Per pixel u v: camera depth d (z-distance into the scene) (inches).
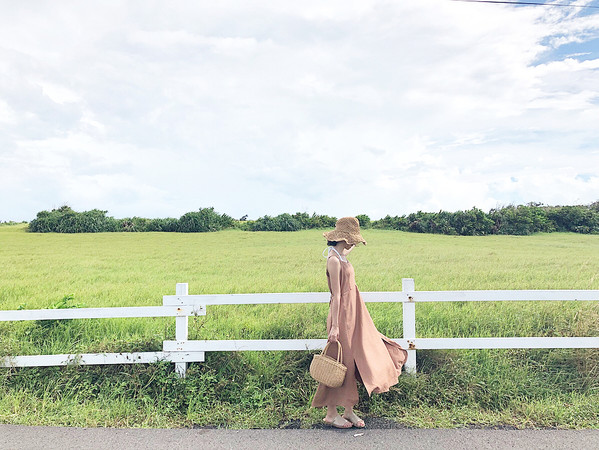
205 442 154.8
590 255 849.5
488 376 205.5
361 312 176.2
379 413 181.8
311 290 468.8
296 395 195.8
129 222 1425.9
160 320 313.7
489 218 1352.1
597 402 188.9
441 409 186.7
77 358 209.5
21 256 833.5
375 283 517.0
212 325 297.7
